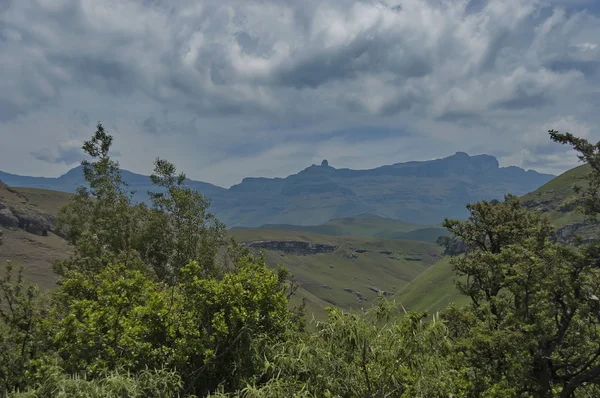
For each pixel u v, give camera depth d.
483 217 30.06
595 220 21.58
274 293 12.91
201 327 12.02
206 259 30.08
